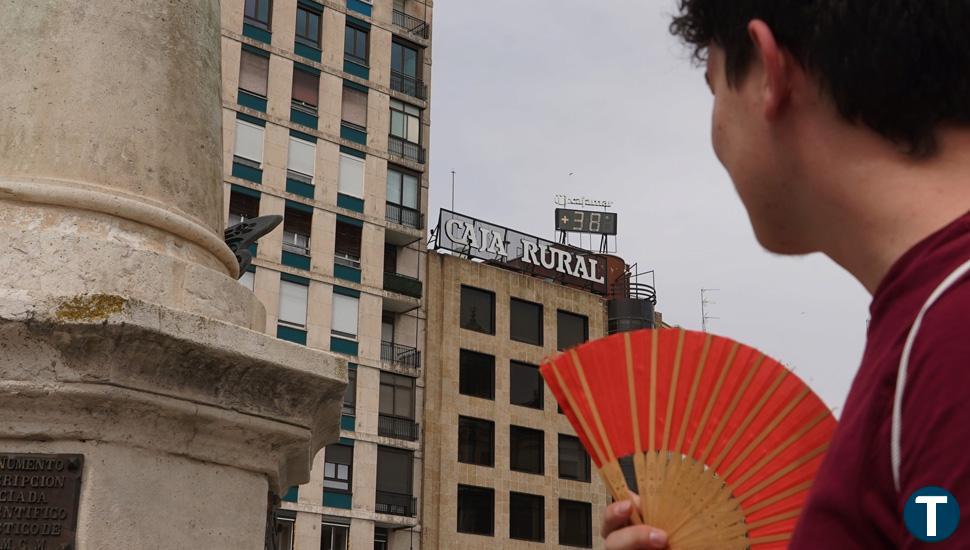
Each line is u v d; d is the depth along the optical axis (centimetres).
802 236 107
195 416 427
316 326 3083
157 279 444
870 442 82
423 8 3659
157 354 411
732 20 110
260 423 449
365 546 2983
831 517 84
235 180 3072
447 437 3241
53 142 460
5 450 402
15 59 471
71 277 427
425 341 3309
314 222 3173
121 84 478
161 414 417
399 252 3378
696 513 132
